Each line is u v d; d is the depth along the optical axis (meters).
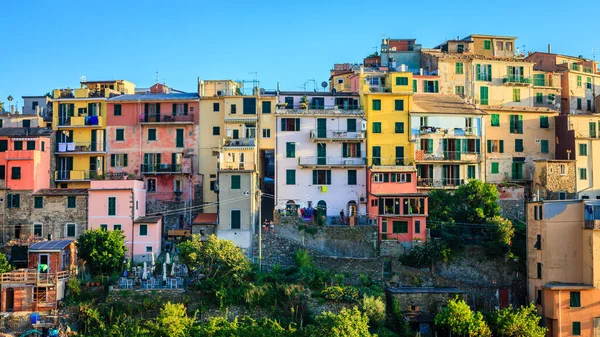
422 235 92.25
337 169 101.69
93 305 79.31
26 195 93.75
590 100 121.38
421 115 104.00
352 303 80.19
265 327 73.62
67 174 103.00
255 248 91.81
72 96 107.88
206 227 93.56
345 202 101.19
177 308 74.81
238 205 92.94
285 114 101.94
